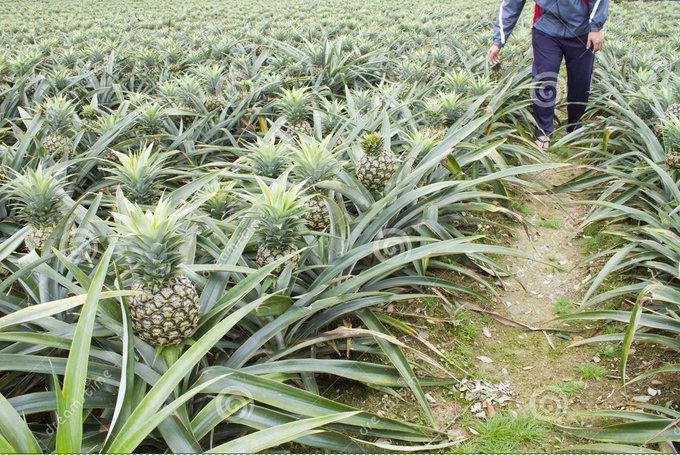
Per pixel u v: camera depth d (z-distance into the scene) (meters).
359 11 14.44
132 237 2.38
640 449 2.50
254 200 2.84
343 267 3.11
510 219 5.08
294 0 19.05
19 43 11.06
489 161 4.97
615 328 3.60
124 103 6.02
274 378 2.68
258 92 6.67
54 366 2.36
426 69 7.47
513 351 3.55
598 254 3.98
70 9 18.14
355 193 3.57
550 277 4.34
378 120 4.97
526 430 2.89
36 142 4.77
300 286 3.26
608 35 9.61
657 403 2.98
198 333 2.63
